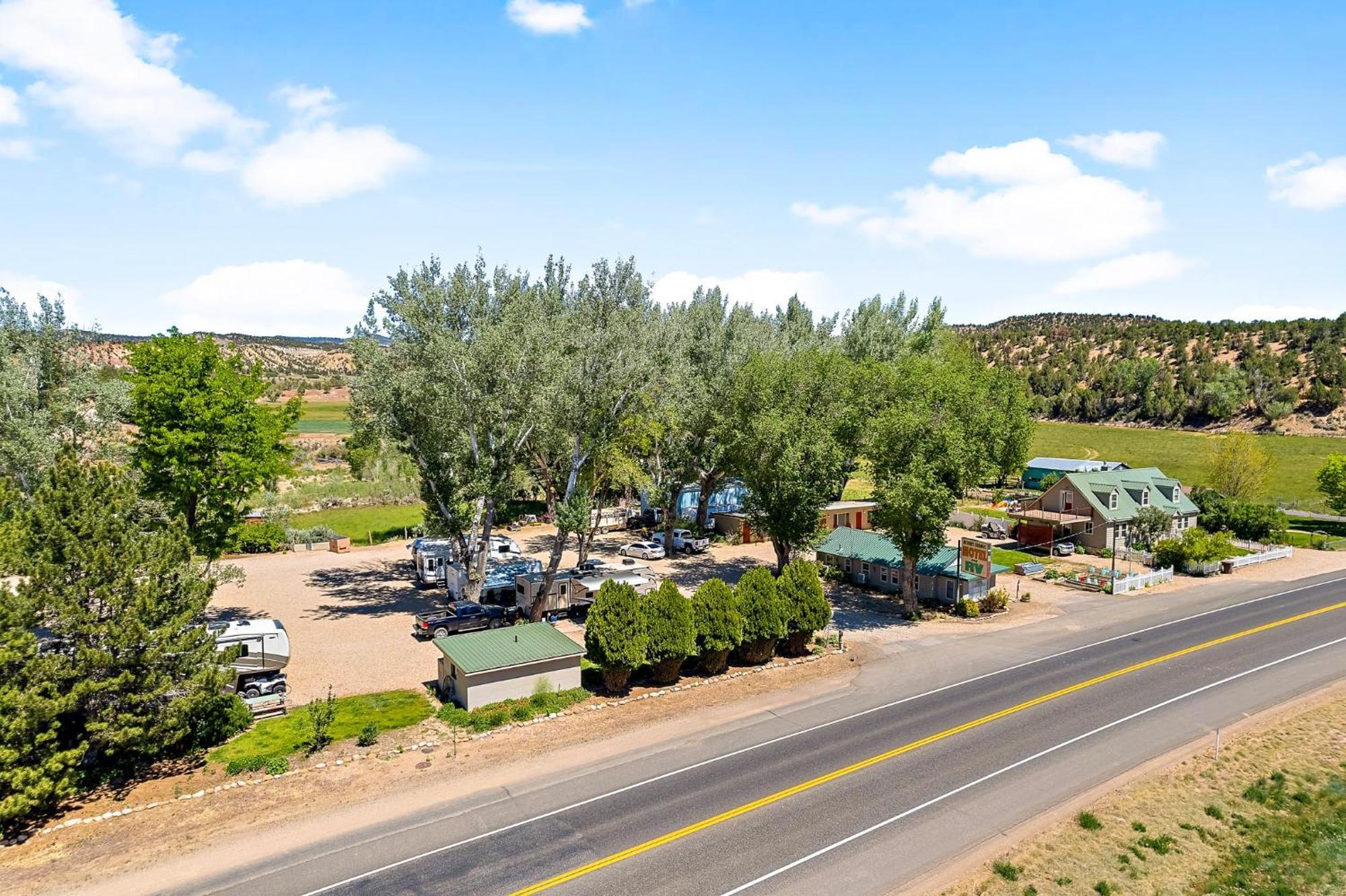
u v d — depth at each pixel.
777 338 61.72
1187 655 34.94
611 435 40.03
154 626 22.69
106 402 34.25
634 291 42.94
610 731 26.73
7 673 20.08
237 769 23.11
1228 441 81.38
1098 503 60.97
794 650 35.69
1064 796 22.20
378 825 20.47
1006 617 42.47
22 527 21.75
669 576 50.94
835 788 22.52
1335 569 54.66
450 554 47.66
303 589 47.22
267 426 40.06
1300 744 25.72
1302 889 18.34
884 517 41.50
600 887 17.73
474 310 38.34
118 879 18.00
